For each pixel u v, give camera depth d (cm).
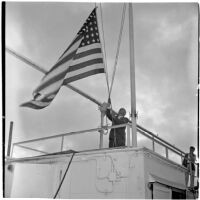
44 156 870
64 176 807
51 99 804
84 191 764
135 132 770
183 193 964
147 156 743
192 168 1100
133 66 859
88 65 895
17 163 880
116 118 945
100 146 866
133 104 805
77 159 809
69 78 866
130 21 923
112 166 745
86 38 927
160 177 795
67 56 861
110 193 725
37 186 838
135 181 703
